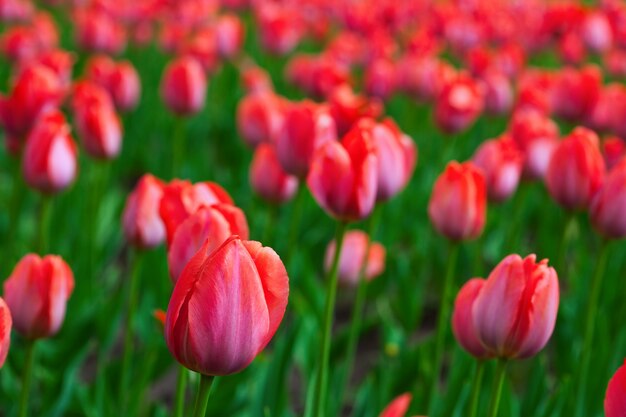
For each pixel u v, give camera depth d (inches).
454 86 82.1
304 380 73.2
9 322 48.4
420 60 103.0
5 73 140.6
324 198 57.3
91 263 75.4
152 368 70.9
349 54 124.3
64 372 67.0
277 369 65.6
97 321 72.7
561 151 63.4
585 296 77.9
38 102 70.5
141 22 151.4
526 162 73.9
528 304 52.8
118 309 73.0
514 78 120.5
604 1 142.9
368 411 67.2
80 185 89.7
